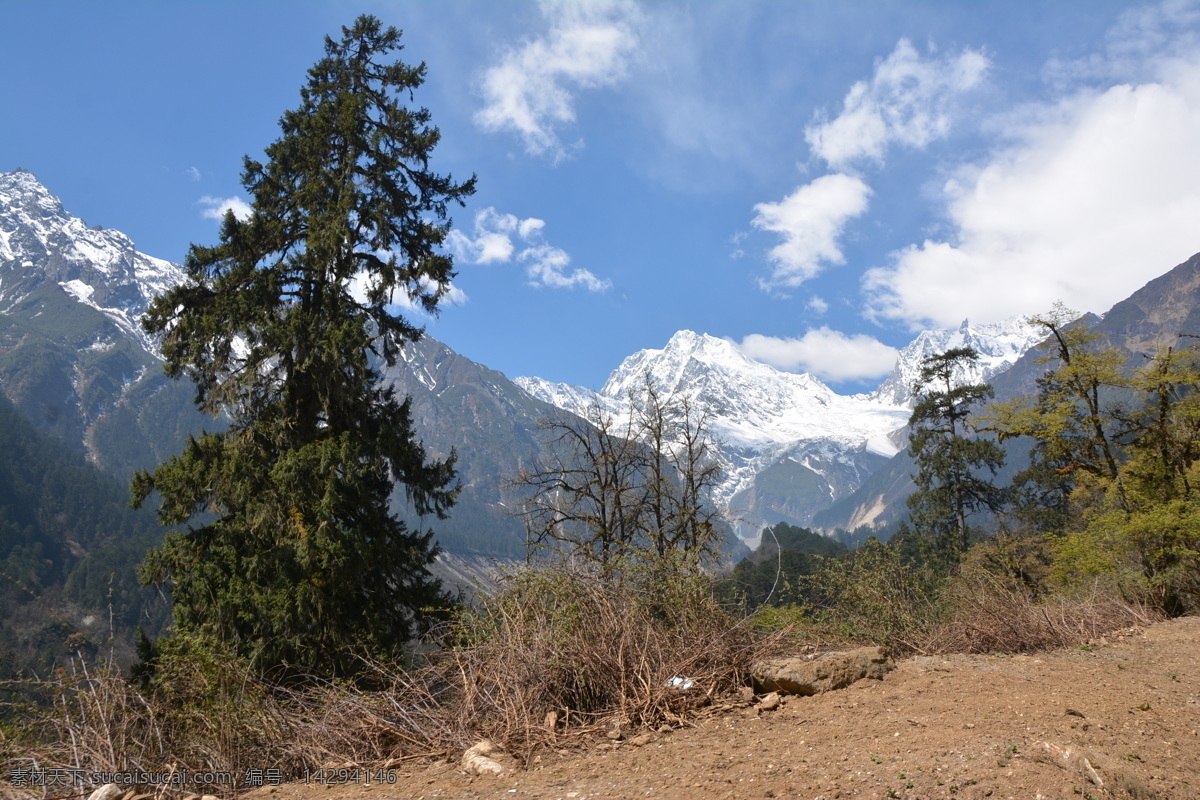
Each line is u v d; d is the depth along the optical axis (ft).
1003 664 19.53
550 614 19.47
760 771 12.08
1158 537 39.42
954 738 12.76
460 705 17.07
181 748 16.42
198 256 55.93
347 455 49.34
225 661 19.40
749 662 19.08
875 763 11.81
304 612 44.98
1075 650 22.29
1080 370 52.75
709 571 22.44
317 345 51.60
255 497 49.26
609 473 53.67
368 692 18.62
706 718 16.14
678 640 19.17
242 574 48.32
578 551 23.03
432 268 56.80
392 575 53.06
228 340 53.83
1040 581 46.09
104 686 16.05
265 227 55.16
